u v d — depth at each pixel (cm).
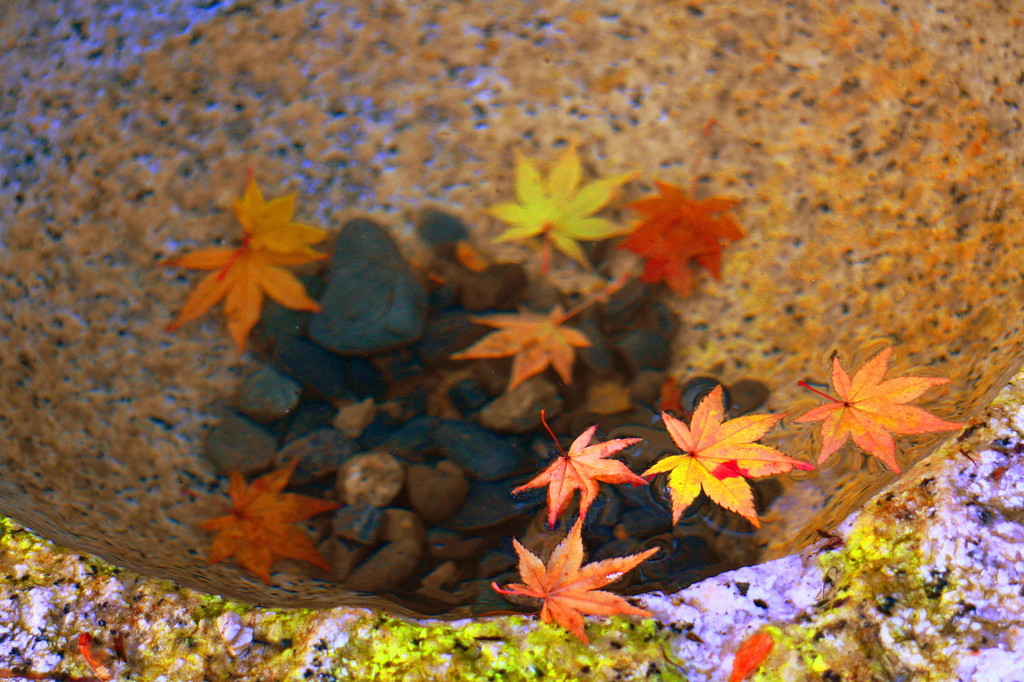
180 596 103
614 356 95
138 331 95
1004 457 104
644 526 98
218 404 95
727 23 95
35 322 95
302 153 94
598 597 98
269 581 99
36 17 97
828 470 99
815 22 96
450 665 100
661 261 94
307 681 100
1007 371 102
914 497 103
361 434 95
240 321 94
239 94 95
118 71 95
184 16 96
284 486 96
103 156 95
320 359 94
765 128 95
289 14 95
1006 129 98
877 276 96
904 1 97
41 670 101
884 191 95
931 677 98
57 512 99
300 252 94
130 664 101
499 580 99
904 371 98
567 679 100
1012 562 100
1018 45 100
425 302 94
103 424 96
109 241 94
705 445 96
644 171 94
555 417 95
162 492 96
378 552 97
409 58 95
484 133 94
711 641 100
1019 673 98
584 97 94
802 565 102
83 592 103
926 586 100
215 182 94
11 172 96
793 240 95
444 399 95
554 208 94
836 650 100
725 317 95
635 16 95
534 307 94
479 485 96
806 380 96
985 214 97
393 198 94
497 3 95
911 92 96
